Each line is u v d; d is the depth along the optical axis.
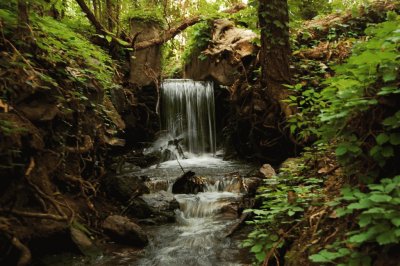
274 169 6.88
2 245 3.27
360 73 2.31
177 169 7.95
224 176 6.60
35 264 3.57
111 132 5.85
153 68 10.09
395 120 2.01
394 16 6.91
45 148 4.23
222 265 3.76
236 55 9.00
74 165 4.84
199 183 6.40
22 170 3.70
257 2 7.19
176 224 5.12
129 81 9.47
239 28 10.30
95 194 5.08
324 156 4.05
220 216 5.27
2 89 3.60
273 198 4.02
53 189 4.21
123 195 5.49
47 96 4.25
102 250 4.10
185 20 10.33
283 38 6.89
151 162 8.71
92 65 5.58
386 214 1.69
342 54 7.17
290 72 7.07
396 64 2.12
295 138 6.87
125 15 10.24
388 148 2.07
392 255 1.84
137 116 9.41
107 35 8.03
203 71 10.48
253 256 3.88
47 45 4.68
